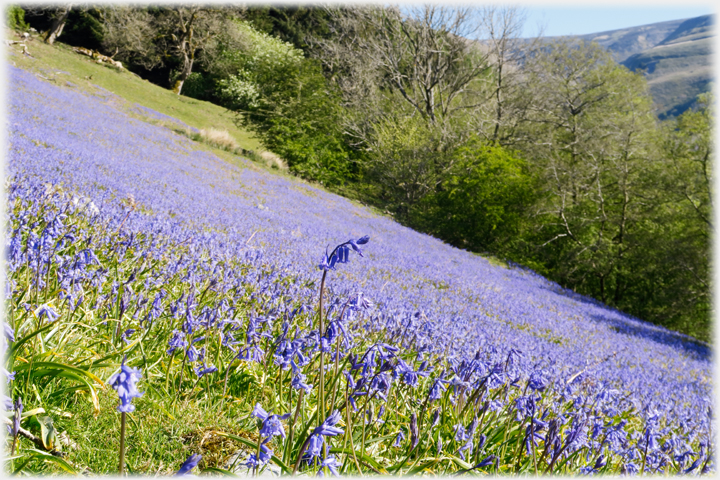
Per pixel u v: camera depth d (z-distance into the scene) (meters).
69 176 8.90
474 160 28.08
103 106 26.05
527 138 34.66
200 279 4.98
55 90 24.36
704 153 27.67
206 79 52.00
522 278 22.80
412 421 2.59
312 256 9.83
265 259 7.13
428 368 3.84
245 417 2.99
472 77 34.31
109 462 2.37
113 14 44.69
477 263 21.78
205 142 27.73
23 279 3.47
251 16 56.34
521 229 29.33
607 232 33.00
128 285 3.44
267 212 14.85
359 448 2.69
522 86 34.62
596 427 3.27
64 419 2.54
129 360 3.13
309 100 32.97
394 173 30.02
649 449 3.82
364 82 36.28
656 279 29.95
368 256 13.43
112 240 5.21
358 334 4.60
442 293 11.72
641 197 30.97
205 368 3.09
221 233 8.50
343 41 40.03
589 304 22.17
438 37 34.12
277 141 31.34
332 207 22.62
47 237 3.18
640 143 31.45
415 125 30.91
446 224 27.67
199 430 2.75
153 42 51.50
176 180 14.39
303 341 2.47
